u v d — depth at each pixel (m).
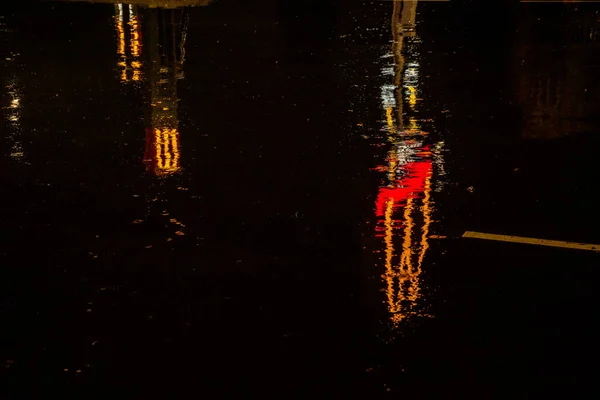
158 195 7.15
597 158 8.09
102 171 7.74
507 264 5.84
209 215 6.73
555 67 12.04
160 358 4.68
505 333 4.95
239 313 5.18
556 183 7.44
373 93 10.70
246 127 9.16
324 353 4.73
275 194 7.20
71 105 9.99
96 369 4.57
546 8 17.30
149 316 5.14
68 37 14.22
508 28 15.19
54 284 5.52
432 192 7.25
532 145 8.55
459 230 6.43
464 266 5.81
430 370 4.57
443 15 16.78
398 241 6.22
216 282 5.58
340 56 12.91
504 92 10.73
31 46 13.45
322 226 6.52
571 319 5.10
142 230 6.42
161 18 16.25
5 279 5.58
